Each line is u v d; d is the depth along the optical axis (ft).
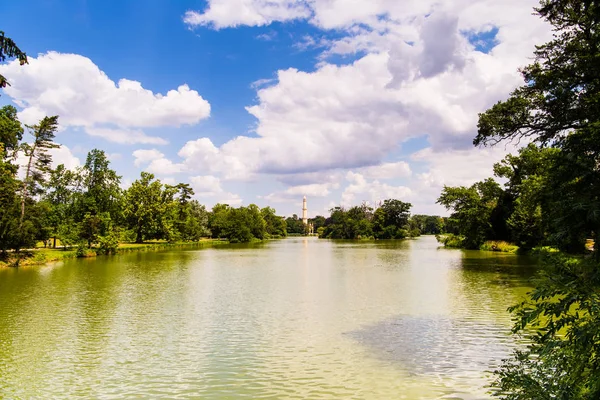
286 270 142.82
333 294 90.84
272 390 39.01
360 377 41.96
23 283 107.24
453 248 272.31
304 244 379.35
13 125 167.22
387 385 39.86
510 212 229.45
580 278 23.31
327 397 37.35
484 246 236.63
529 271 128.16
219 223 422.00
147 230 304.71
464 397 37.01
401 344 52.95
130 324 64.08
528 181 174.19
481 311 71.31
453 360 46.68
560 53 65.21
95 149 250.98
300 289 98.43
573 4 53.47
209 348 51.78
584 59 55.72
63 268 145.59
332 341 54.49
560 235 26.63
